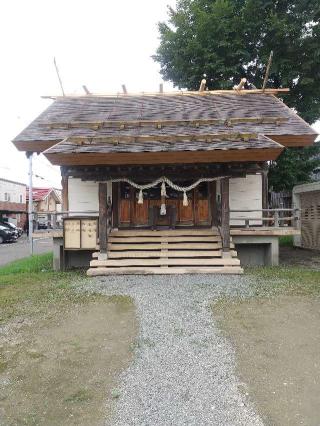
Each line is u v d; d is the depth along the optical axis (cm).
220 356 444
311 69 1522
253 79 1680
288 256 1277
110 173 970
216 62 1511
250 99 1295
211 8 1583
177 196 1188
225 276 873
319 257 1238
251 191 1206
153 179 973
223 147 859
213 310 610
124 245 1010
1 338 524
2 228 2780
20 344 500
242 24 1509
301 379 390
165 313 600
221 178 962
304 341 485
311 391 368
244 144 875
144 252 971
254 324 546
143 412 340
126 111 1188
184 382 388
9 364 444
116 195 1169
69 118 1139
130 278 862
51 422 332
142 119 1085
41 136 1022
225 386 379
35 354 467
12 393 381
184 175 970
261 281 815
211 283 796
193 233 1055
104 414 340
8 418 340
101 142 924
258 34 1555
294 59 1538
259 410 338
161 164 952
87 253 1112
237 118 1060
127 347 477
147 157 891
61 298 712
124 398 363
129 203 1176
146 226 1166
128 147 886
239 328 532
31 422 333
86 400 363
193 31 1582
